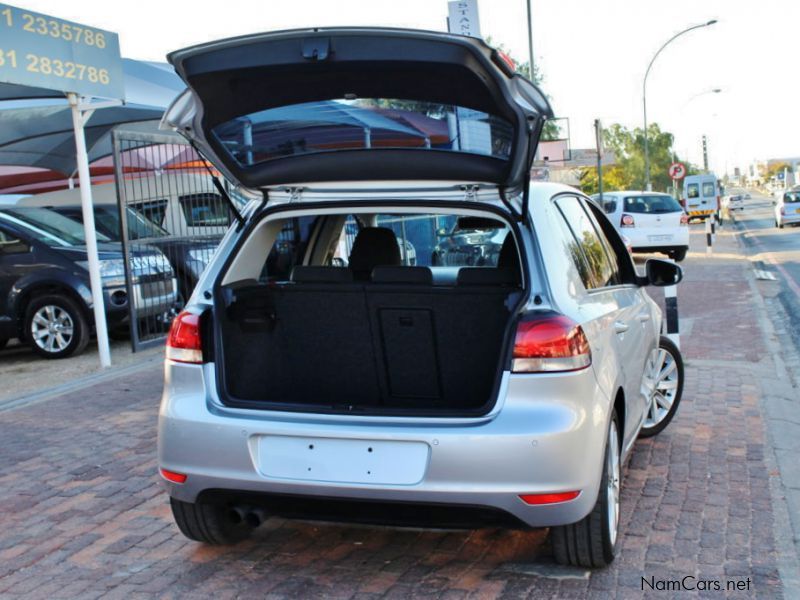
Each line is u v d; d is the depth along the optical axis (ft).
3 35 26.91
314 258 17.56
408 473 11.43
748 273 62.13
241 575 13.23
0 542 14.94
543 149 136.05
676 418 22.03
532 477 11.16
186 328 12.64
